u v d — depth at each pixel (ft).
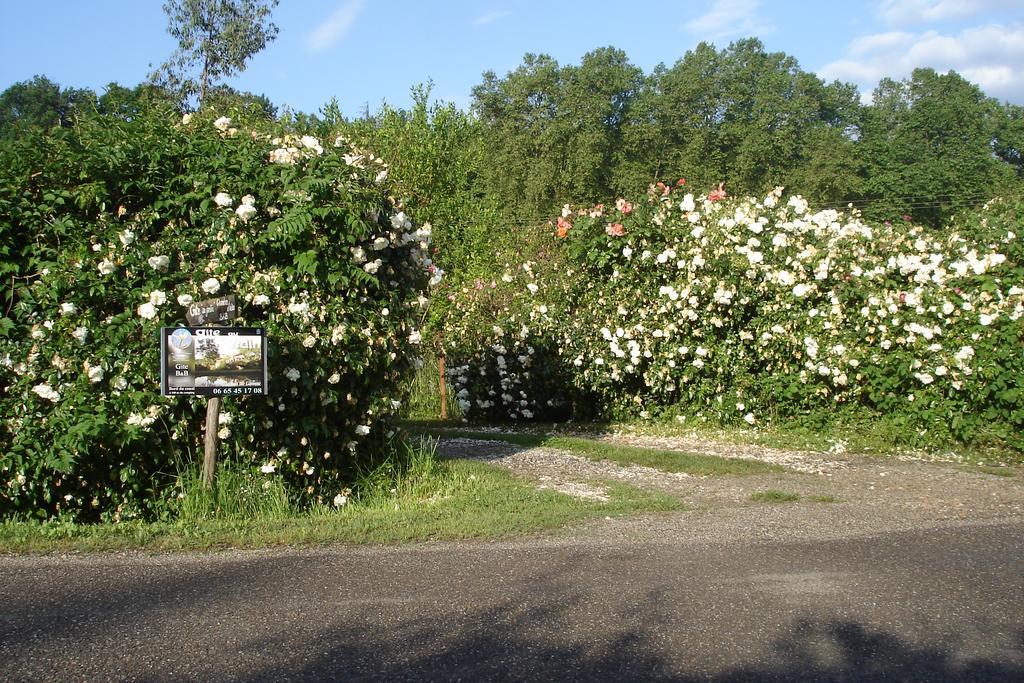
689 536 20.59
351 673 13.30
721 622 15.31
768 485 26.91
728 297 36.19
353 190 24.27
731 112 171.63
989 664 13.75
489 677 13.21
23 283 22.47
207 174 23.94
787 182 160.15
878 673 13.42
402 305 25.88
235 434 23.45
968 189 166.50
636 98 164.86
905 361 34.09
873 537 20.67
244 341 21.56
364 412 25.27
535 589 16.85
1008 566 18.51
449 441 35.32
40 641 14.35
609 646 14.30
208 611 15.65
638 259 39.01
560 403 42.68
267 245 23.84
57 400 21.89
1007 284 33.81
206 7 100.22
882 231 38.55
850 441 34.12
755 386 37.50
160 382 21.72
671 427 38.47
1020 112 196.03
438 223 55.42
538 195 147.74
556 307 41.83
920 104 178.09
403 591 16.70
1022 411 32.71
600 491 25.89
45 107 138.41
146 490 23.00
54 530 20.27
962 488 26.53
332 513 23.00
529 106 157.17
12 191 22.72
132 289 22.63
